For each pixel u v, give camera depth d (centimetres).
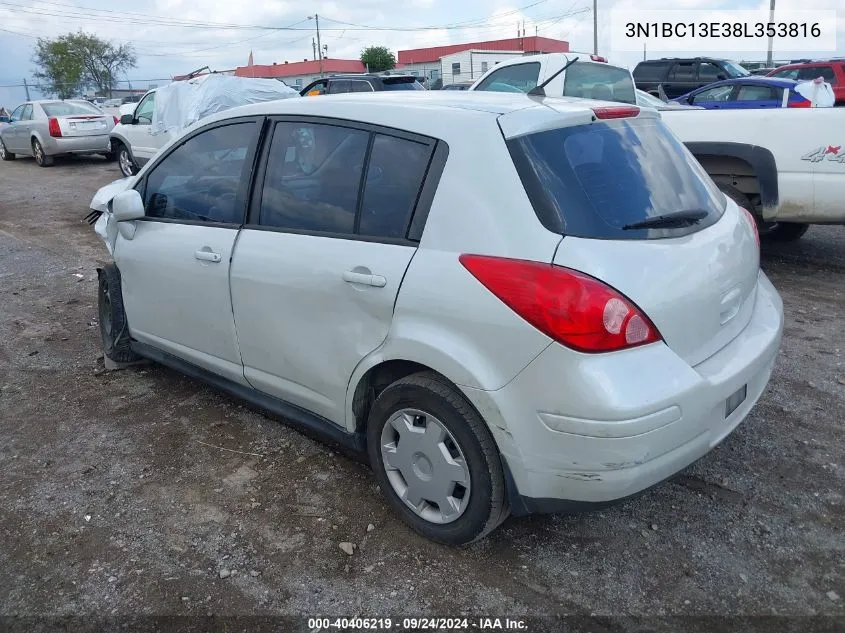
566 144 272
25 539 308
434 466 283
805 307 572
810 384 432
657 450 243
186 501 333
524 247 249
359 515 319
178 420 411
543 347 241
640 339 242
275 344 334
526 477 257
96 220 565
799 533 299
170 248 385
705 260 271
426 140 284
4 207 1138
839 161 587
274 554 295
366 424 321
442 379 275
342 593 273
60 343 539
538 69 862
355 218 302
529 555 290
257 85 1262
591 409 235
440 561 288
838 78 1647
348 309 296
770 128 612
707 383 253
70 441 391
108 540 306
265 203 342
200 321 376
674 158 316
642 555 288
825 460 351
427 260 270
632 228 260
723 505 319
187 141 394
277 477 351
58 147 1605
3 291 680
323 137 321
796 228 761
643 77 1695
